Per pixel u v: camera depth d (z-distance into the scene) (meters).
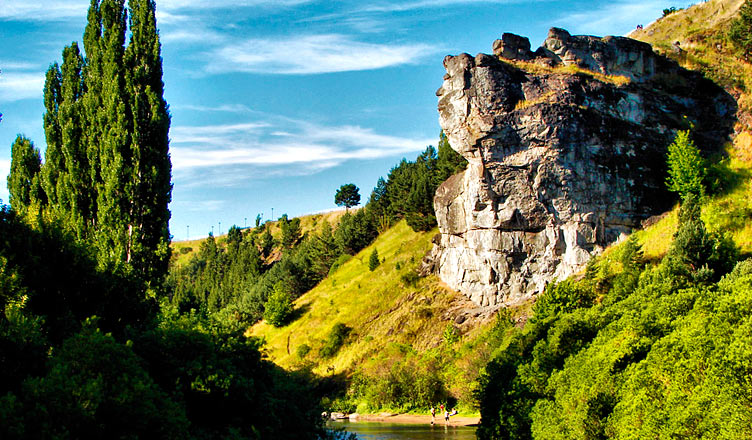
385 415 64.31
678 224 55.78
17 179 40.91
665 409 25.50
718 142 71.88
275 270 125.56
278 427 23.44
